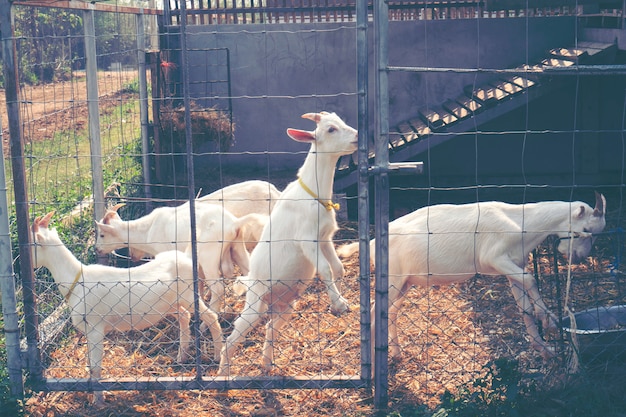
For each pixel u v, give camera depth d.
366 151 3.43
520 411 3.41
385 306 3.51
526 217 4.11
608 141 8.35
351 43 9.20
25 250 3.64
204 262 4.86
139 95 8.04
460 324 4.68
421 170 3.40
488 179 8.45
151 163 7.83
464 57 8.99
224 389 3.65
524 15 9.09
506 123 8.36
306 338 4.51
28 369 3.67
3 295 3.58
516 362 3.56
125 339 4.68
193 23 9.20
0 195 3.52
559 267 5.65
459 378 3.93
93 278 3.90
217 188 8.34
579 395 3.43
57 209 6.22
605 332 3.72
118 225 5.16
